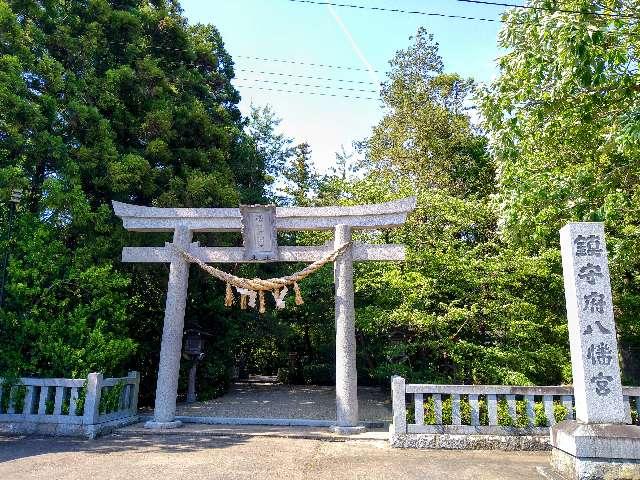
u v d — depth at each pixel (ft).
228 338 51.52
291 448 26.32
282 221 34.45
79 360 30.91
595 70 25.23
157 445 26.78
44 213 35.94
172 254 34.55
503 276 35.65
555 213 29.17
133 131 42.16
